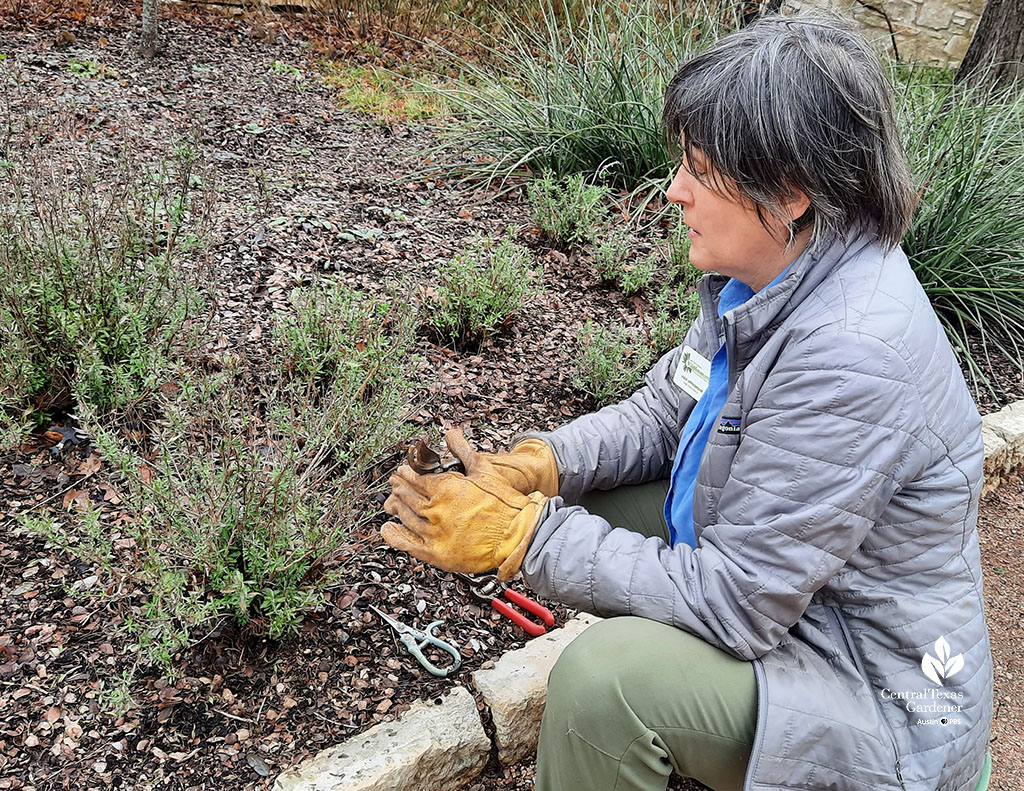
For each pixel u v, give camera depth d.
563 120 5.22
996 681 2.77
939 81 7.57
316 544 2.15
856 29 1.56
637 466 2.14
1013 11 6.54
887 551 1.61
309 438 2.37
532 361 3.52
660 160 4.95
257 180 4.50
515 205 4.80
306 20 7.52
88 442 2.69
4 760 1.91
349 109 5.91
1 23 6.12
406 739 2.04
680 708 1.58
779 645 1.64
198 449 2.22
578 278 4.21
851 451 1.49
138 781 1.91
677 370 1.98
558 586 1.67
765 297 1.60
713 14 6.17
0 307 2.66
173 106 5.35
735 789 1.67
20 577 2.29
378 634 2.33
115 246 2.91
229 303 3.38
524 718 2.19
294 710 2.11
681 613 1.60
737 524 1.58
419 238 4.23
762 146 1.47
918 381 1.51
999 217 4.44
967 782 1.66
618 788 1.63
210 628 2.19
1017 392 4.11
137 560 2.12
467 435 3.02
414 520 1.75
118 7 6.96
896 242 1.59
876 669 1.64
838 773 1.56
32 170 3.04
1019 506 3.66
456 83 6.63
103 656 2.14
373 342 2.87
